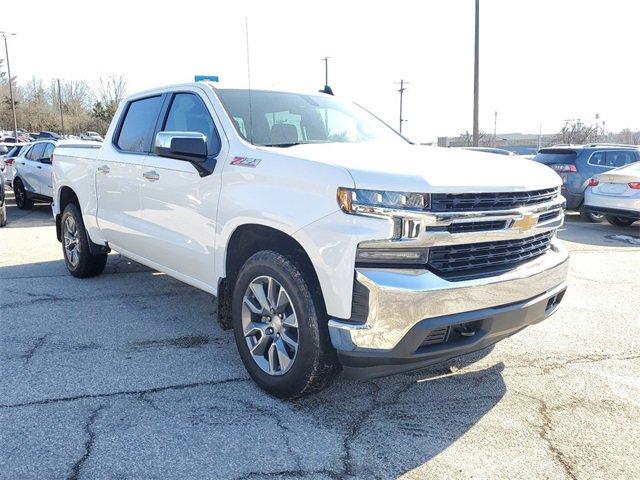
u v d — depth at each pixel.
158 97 4.88
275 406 3.39
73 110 96.50
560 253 3.75
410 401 3.51
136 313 5.14
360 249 2.90
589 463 2.87
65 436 3.01
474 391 3.67
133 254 5.11
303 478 2.70
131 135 5.12
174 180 4.23
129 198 4.93
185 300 5.58
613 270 7.36
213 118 4.08
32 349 4.23
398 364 3.01
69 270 6.46
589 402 3.53
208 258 3.93
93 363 3.98
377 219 2.87
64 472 2.69
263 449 2.93
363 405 3.45
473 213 3.00
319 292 3.16
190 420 3.20
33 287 5.98
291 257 3.27
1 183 10.48
